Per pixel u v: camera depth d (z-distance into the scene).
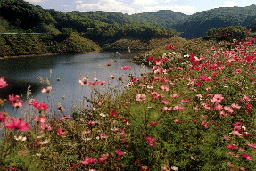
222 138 4.87
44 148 4.59
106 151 4.74
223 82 8.22
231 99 7.22
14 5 116.50
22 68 44.00
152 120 5.45
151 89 7.47
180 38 106.56
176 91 7.49
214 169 4.26
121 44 103.62
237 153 4.57
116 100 7.39
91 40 109.25
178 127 5.22
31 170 3.87
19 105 4.49
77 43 91.50
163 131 5.17
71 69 41.69
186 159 4.52
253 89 7.93
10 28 107.00
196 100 6.73
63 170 4.42
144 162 4.50
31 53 72.81
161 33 110.31
